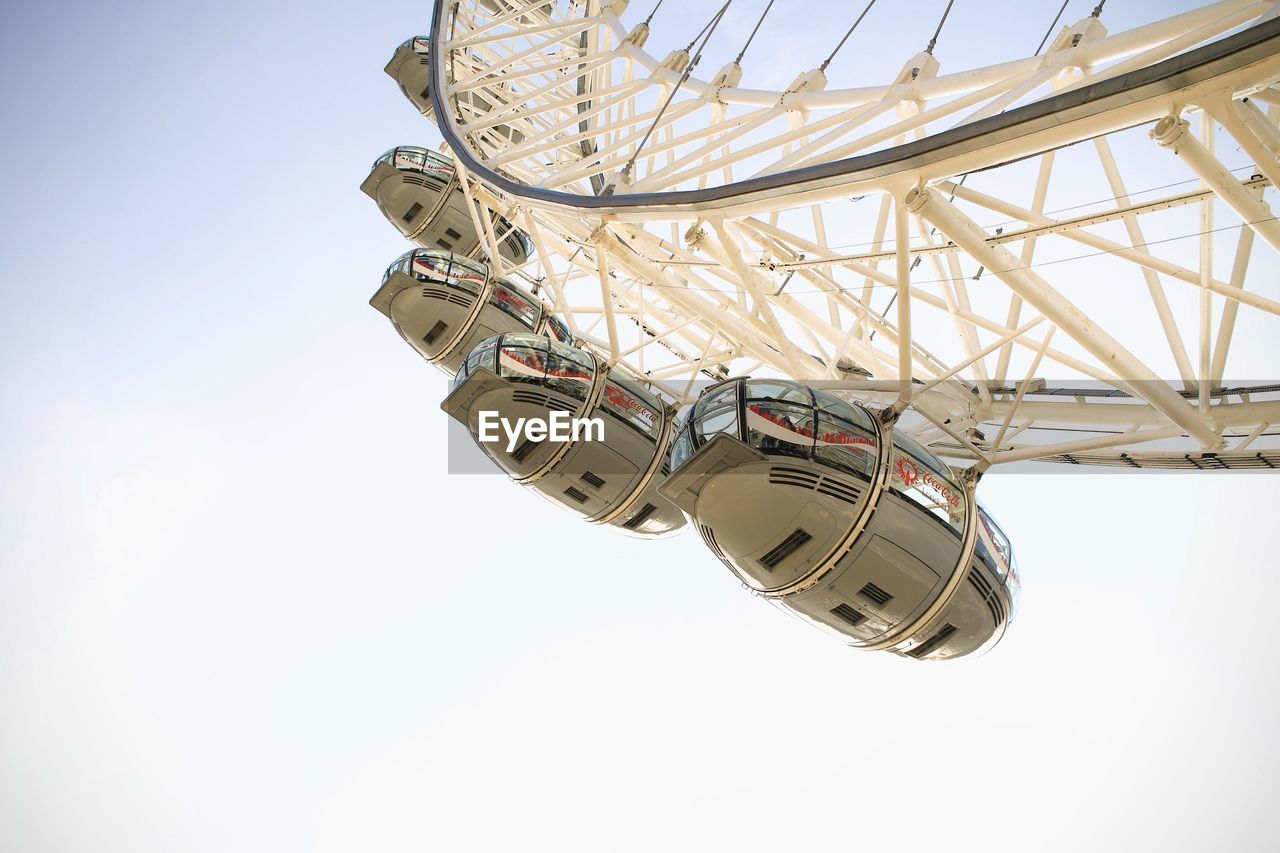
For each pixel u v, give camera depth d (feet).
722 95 83.15
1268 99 47.85
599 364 86.12
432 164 129.39
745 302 82.64
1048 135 44.11
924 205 50.11
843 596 60.18
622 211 65.77
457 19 114.11
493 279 112.06
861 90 69.26
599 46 114.01
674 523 91.97
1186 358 65.36
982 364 86.12
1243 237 63.98
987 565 62.59
